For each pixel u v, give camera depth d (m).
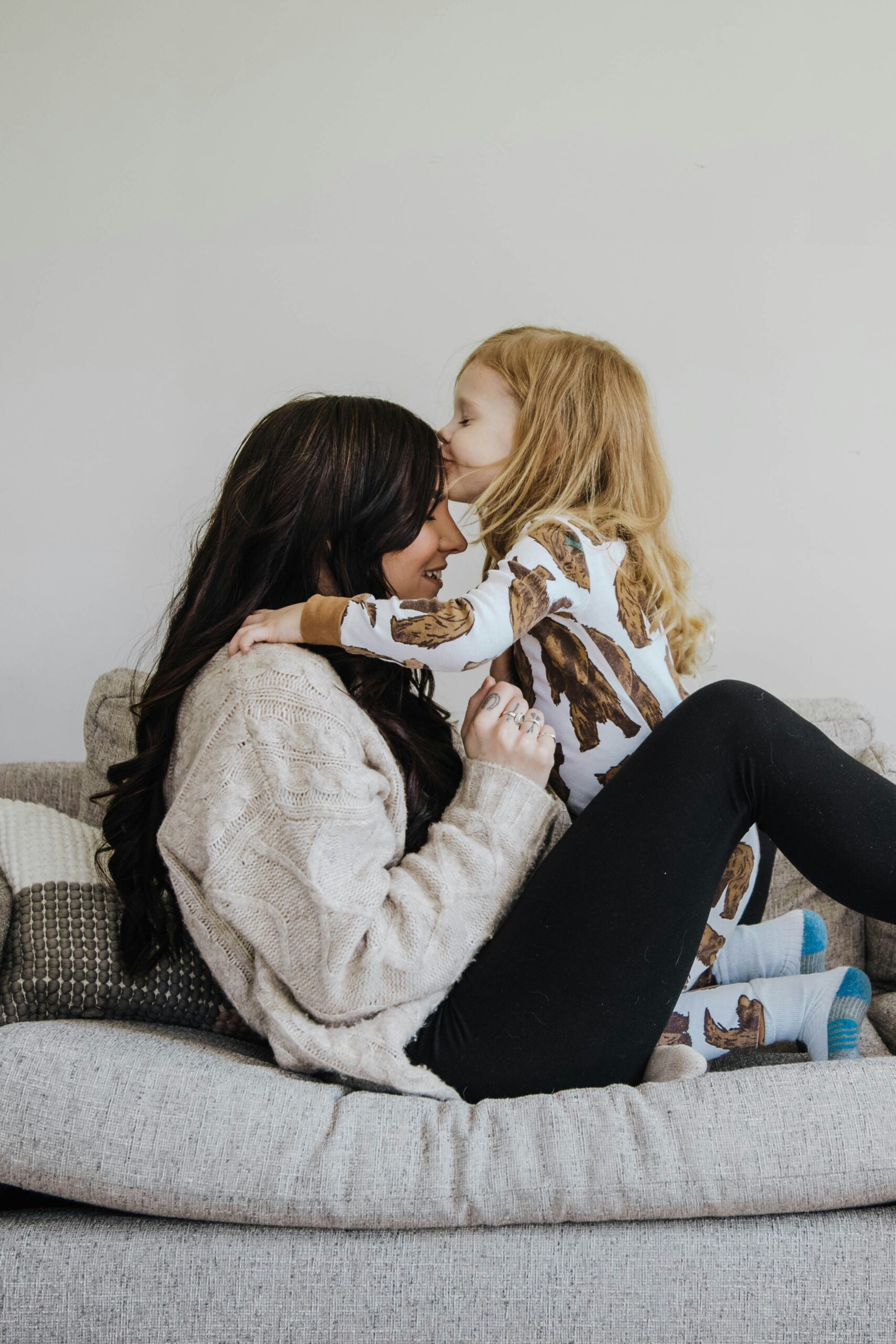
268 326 2.36
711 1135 0.89
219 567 1.22
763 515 2.34
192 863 1.05
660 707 1.27
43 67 2.35
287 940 1.01
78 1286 0.85
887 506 2.33
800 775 1.04
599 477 1.43
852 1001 1.28
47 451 2.37
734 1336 0.84
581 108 2.33
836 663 2.36
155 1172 0.87
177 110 2.35
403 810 1.11
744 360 2.33
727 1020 1.26
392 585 1.32
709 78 2.31
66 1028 0.96
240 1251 0.86
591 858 1.05
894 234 2.30
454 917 1.03
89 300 2.35
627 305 2.33
